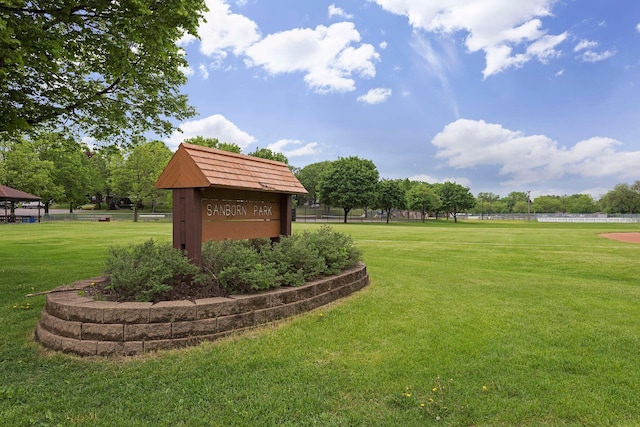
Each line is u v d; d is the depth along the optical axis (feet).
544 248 51.16
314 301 18.11
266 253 19.43
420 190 208.44
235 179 18.10
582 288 24.45
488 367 12.05
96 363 12.05
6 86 23.90
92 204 264.72
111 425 8.79
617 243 59.41
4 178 130.82
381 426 8.87
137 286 14.26
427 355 12.93
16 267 30.58
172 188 16.70
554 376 11.51
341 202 159.22
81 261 34.19
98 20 20.15
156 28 18.99
